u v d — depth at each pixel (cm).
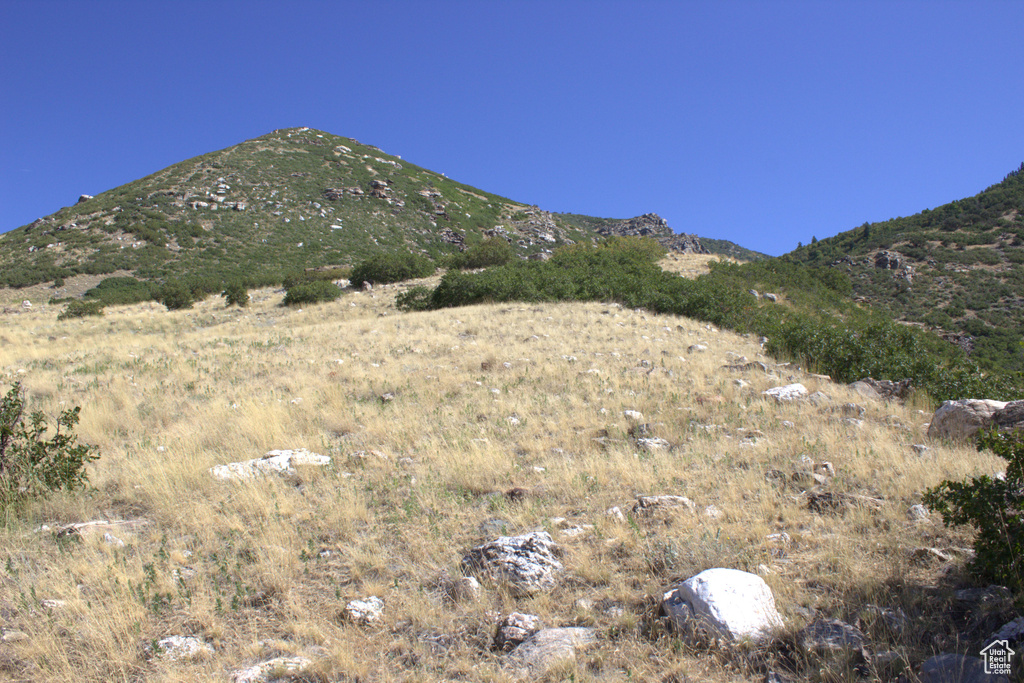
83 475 556
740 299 1942
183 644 321
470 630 330
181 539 461
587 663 292
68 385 1032
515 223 7525
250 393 945
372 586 379
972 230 4878
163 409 853
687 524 436
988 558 324
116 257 4259
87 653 315
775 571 362
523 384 937
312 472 582
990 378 1020
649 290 2066
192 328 2311
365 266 3216
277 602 366
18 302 3434
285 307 2666
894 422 755
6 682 294
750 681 272
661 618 318
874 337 1268
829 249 5728
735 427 715
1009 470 352
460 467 578
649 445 633
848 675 260
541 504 497
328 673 295
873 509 446
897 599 327
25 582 387
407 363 1159
